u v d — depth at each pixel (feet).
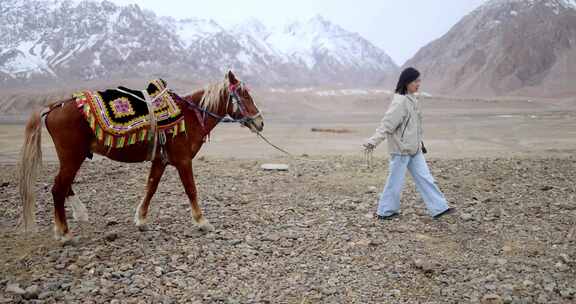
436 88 593.42
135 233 21.86
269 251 19.89
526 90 512.63
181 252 19.52
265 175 36.32
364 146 23.30
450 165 41.37
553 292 16.25
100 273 17.35
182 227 22.91
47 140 68.85
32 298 15.48
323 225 23.38
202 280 17.04
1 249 19.70
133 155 20.44
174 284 16.61
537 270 18.01
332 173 37.37
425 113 206.08
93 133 19.42
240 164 41.96
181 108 21.50
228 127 107.96
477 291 16.43
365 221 24.11
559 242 20.94
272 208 26.37
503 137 80.33
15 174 36.55
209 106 22.09
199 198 28.53
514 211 25.85
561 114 166.09
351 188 31.73
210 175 36.06
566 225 23.26
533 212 25.61
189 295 15.89
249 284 16.90
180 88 365.61
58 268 17.67
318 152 57.72
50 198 28.53
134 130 19.60
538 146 64.23
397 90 23.66
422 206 27.04
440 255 19.69
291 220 24.21
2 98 298.97
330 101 348.38
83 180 33.40
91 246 20.03
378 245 20.72
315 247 20.39
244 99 22.67
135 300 15.35
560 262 18.56
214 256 19.07
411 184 33.12
